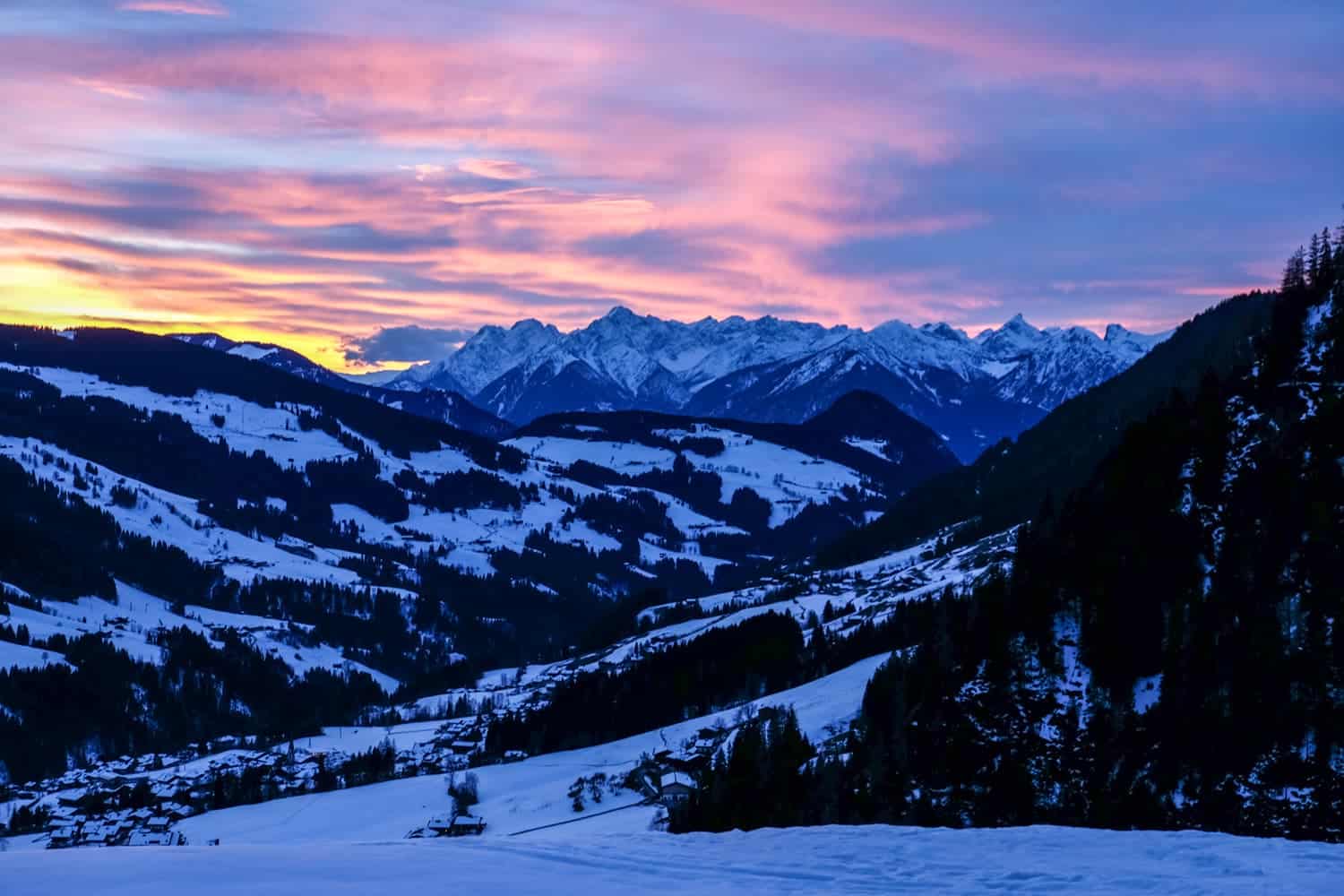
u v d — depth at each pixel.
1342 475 95.25
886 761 102.12
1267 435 103.81
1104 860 41.53
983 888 38.78
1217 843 42.75
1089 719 93.56
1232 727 84.75
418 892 39.00
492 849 47.16
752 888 39.84
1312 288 119.56
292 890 39.31
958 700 101.25
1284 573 91.50
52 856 45.72
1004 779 91.75
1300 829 77.38
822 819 99.44
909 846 45.41
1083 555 105.44
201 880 41.06
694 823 112.25
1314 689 83.44
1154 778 85.69
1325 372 107.12
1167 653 93.19
